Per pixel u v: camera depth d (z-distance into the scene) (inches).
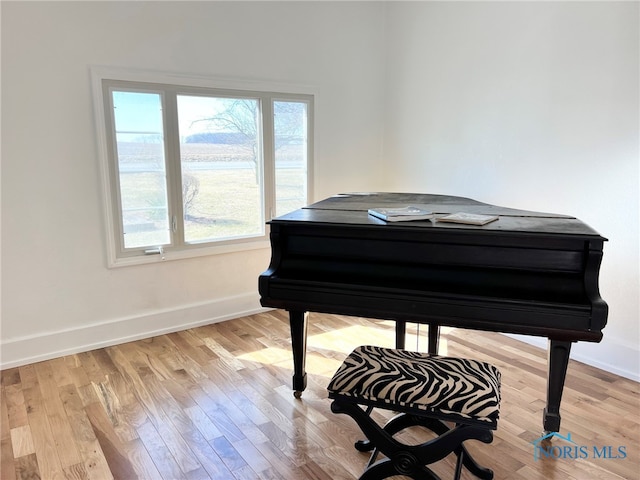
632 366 106.3
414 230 78.1
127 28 116.6
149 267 128.8
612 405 95.3
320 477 75.1
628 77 102.0
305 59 146.7
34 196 111.1
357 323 139.2
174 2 121.7
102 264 121.9
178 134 127.9
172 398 98.2
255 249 146.0
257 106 140.3
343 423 89.4
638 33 99.5
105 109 116.3
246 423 89.3
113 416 91.6
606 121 106.8
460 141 141.9
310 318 143.0
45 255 114.3
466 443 83.5
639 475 75.5
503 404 95.3
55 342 117.7
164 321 133.0
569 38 111.7
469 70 136.5
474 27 133.4
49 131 110.7
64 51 109.8
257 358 116.8
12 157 107.4
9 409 94.1
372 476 70.2
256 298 148.9
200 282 138.0
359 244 83.3
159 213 128.8
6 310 111.2
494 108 131.0
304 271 86.0
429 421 77.9
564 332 70.9
